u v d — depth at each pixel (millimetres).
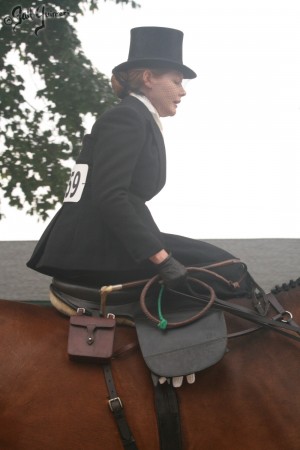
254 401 4086
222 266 4285
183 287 4227
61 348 4160
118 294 4266
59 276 4414
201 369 4008
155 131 4352
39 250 4441
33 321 4250
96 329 4141
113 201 4082
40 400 4027
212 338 4098
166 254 4109
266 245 11258
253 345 4227
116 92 4609
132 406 4051
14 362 4086
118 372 4109
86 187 4320
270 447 4055
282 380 4133
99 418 4027
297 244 11375
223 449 4035
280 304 4406
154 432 4031
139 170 4273
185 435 4035
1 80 12594
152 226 4266
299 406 4094
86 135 4398
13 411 4016
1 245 11719
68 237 4285
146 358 4047
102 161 4156
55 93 12438
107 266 4219
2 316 4227
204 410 4055
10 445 4027
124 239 4094
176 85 4547
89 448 4012
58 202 12961
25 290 10812
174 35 4551
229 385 4102
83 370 4102
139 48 4539
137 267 4215
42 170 12789
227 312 4336
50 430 4004
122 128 4199
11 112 12750
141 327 4160
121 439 4020
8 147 12781
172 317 4207
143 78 4492
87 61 12805
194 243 4426
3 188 12891
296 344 4234
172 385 4082
